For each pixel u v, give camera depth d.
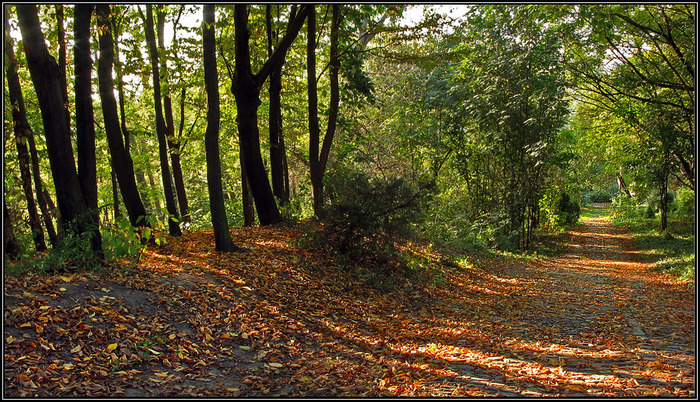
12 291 5.27
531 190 23.44
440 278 12.45
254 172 13.16
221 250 10.00
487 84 21.92
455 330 7.77
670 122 18.05
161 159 12.97
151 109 20.28
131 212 11.54
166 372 4.84
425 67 14.80
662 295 11.16
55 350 4.57
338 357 5.98
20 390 3.82
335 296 9.03
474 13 14.09
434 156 23.89
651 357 5.68
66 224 7.12
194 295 6.96
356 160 19.47
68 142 7.12
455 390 4.56
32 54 6.77
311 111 14.52
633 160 22.89
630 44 18.05
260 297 7.83
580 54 19.88
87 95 7.48
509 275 15.90
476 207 25.27
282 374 5.23
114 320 5.46
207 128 9.73
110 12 9.56
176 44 14.62
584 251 24.19
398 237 11.05
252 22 15.07
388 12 13.80
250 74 12.34
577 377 4.88
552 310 9.81
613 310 9.59
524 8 14.98
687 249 18.50
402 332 7.61
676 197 34.22
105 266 7.09
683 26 15.66
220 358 5.51
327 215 11.24
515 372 5.24
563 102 20.70
